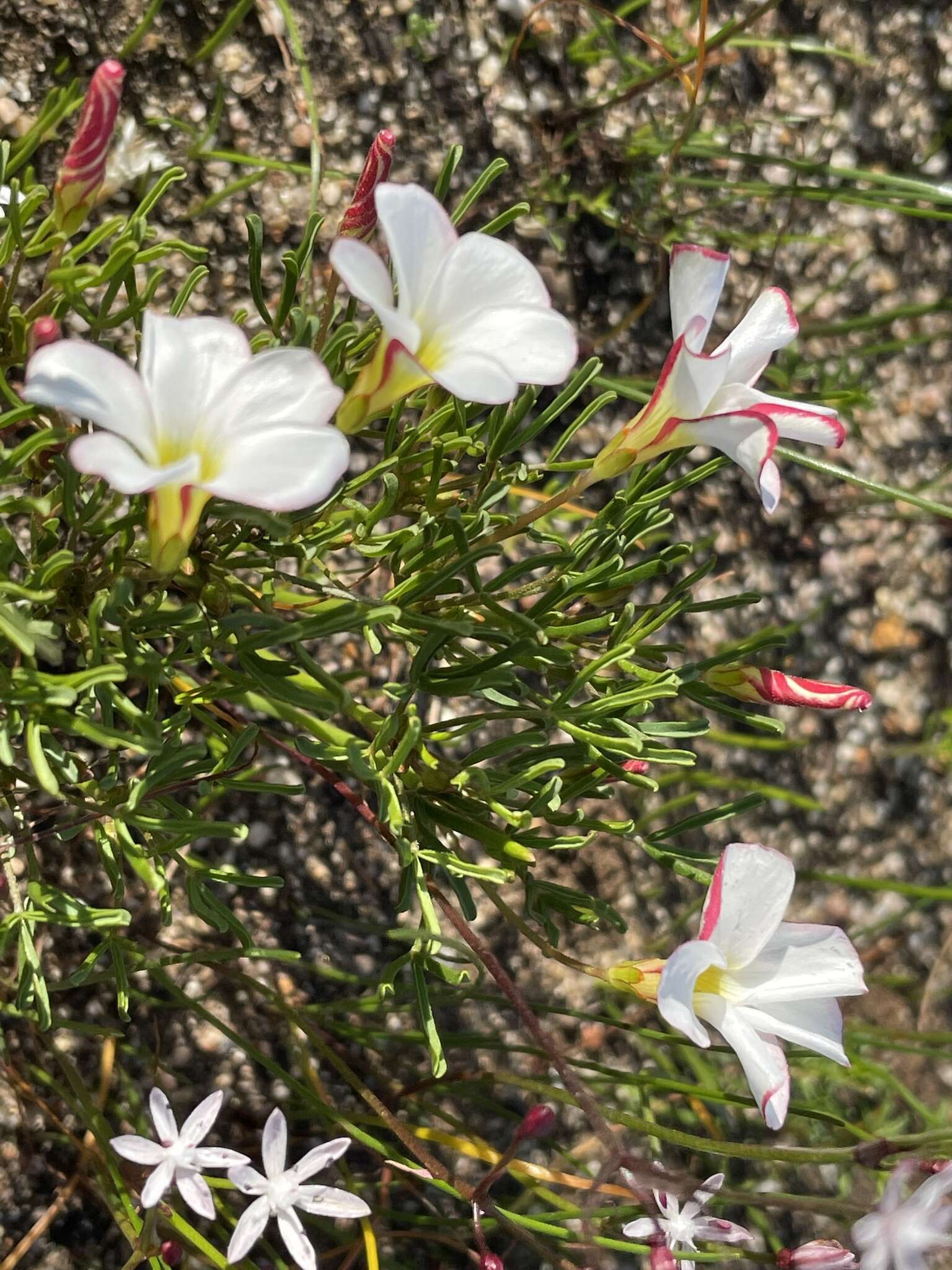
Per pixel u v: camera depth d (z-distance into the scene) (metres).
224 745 0.17
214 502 0.11
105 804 0.13
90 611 0.11
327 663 0.20
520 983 0.21
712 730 0.22
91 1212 0.18
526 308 0.10
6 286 0.13
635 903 0.22
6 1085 0.17
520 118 0.22
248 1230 0.13
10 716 0.11
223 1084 0.19
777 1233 0.20
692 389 0.11
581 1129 0.20
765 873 0.11
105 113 0.11
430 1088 0.18
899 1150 0.13
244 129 0.20
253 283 0.13
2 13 0.18
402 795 0.14
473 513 0.13
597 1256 0.13
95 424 0.14
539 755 0.14
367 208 0.13
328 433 0.09
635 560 0.22
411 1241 0.19
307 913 0.20
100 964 0.18
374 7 0.21
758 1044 0.11
